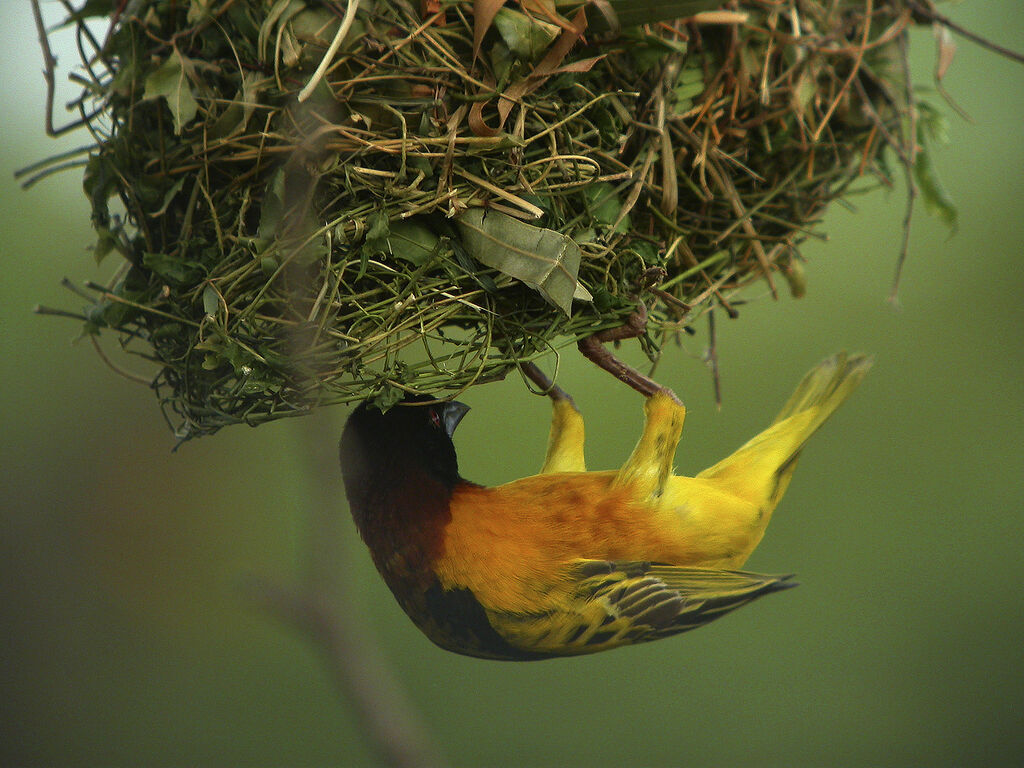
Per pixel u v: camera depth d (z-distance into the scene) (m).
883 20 2.39
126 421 2.58
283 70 2.34
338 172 2.35
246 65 2.35
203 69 2.35
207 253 2.35
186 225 2.35
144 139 2.35
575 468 2.43
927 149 2.42
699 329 2.60
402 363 2.35
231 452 2.59
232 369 2.36
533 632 2.40
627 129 2.36
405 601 2.41
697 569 2.40
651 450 2.40
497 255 2.35
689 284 2.39
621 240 2.37
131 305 2.36
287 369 2.35
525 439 2.59
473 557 2.40
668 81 2.37
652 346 2.38
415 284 2.35
